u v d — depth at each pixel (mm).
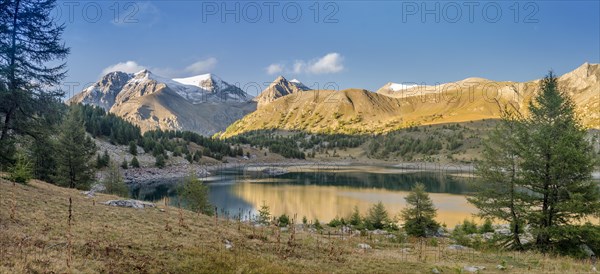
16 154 30812
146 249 13359
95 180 53625
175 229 18422
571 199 21016
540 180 22484
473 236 36031
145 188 106062
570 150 20781
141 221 19469
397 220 56500
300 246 18516
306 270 13727
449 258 19703
